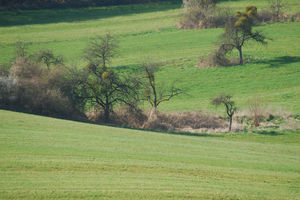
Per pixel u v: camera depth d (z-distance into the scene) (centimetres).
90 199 3594
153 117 9481
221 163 5031
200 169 4659
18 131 5712
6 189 3603
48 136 5594
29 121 6731
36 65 10150
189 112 10062
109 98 10281
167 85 13400
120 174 4269
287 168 5041
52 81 9550
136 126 9356
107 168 4400
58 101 9006
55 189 3716
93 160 4616
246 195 3991
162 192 3866
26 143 5034
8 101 8700
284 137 8181
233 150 6053
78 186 3838
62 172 4153
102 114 9838
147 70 10106
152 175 4328
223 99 9125
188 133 8369
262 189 4200
